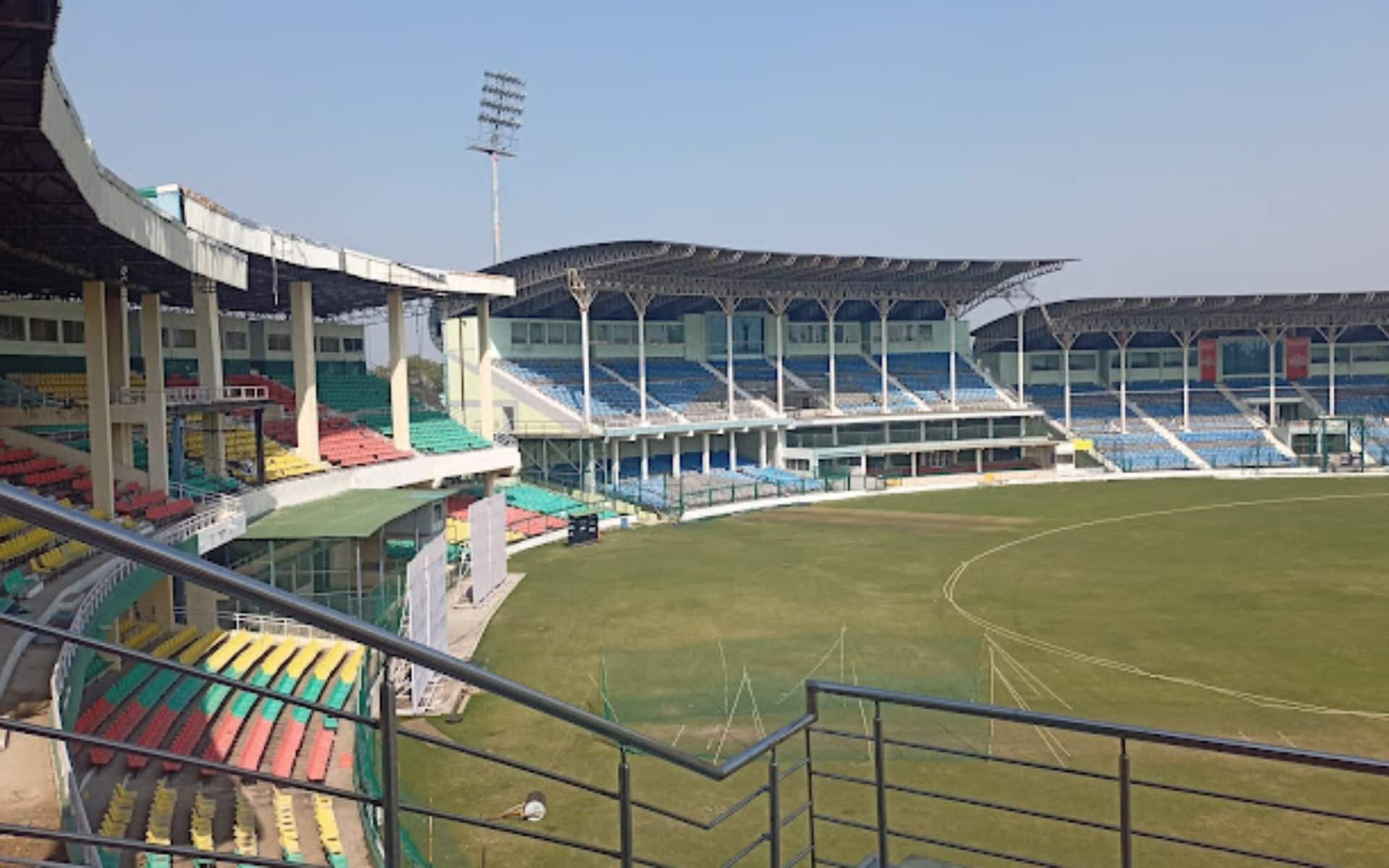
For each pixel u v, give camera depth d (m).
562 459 82.50
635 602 46.28
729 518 75.25
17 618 3.54
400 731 4.26
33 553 26.58
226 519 33.75
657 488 81.00
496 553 50.12
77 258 30.38
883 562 55.38
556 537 66.00
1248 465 99.81
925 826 21.73
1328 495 80.06
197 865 17.28
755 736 27.03
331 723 25.94
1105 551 57.28
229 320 64.38
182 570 3.50
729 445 94.06
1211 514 71.44
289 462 47.19
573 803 23.58
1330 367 105.12
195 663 28.53
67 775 10.90
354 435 57.69
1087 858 20.22
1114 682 32.31
